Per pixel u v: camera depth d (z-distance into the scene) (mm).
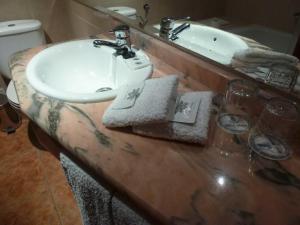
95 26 1434
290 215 450
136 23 1075
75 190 772
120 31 1006
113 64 1041
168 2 882
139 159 555
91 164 551
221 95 770
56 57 1050
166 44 951
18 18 1751
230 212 449
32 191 1500
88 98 735
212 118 677
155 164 542
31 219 1359
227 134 629
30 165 1656
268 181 514
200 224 427
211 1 730
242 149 591
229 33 721
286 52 603
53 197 1470
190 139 585
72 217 1370
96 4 1332
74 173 696
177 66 917
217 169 535
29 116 715
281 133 627
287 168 546
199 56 824
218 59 768
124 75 961
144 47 1065
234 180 513
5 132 1896
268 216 447
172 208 451
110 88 1034
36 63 938
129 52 1008
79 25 1648
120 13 1156
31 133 1893
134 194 477
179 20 869
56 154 816
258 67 666
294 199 479
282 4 579
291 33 583
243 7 658
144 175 515
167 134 598
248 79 696
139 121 599
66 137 614
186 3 815
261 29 635
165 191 482
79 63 1114
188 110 642
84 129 639
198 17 797
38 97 755
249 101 692
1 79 1934
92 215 762
